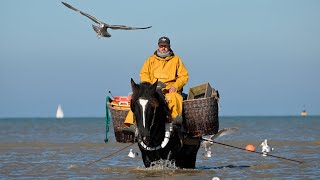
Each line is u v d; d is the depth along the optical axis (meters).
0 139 60.66
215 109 23.59
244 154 35.81
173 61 24.14
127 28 20.44
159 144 22.41
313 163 28.89
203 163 30.23
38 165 28.84
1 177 23.97
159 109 22.06
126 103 23.52
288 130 90.31
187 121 23.31
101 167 27.52
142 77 24.06
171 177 22.31
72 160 32.03
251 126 123.31
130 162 30.62
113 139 60.59
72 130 100.81
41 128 117.88
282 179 22.80
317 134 71.56
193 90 24.14
